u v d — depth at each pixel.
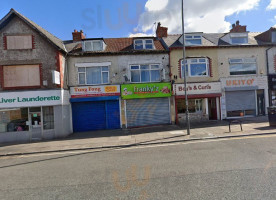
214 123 11.87
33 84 10.30
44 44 10.40
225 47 12.99
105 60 12.16
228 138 7.92
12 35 10.22
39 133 10.25
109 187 3.83
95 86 11.87
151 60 12.51
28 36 10.32
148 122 12.40
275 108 9.66
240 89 12.99
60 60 10.65
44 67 10.34
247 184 3.60
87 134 10.73
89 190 3.75
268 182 3.64
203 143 7.28
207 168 4.55
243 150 5.93
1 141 9.99
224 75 13.01
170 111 12.55
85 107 12.07
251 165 4.58
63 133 10.38
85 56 12.03
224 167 4.54
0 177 4.77
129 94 12.01
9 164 5.98
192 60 12.83
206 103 13.27
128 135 9.69
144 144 7.76
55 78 9.70
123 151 6.80
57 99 10.33
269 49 13.41
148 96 12.15
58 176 4.64
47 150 7.52
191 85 12.68
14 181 4.45
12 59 10.16
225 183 3.69
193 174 4.23
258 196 3.15
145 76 12.55
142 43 13.09
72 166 5.39
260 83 13.26
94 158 6.11
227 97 13.17
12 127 10.17
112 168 4.99
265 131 8.62
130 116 12.25
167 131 10.19
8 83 10.16
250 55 13.27
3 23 10.10
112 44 13.75
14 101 10.04
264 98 13.37
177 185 3.73
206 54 12.91
